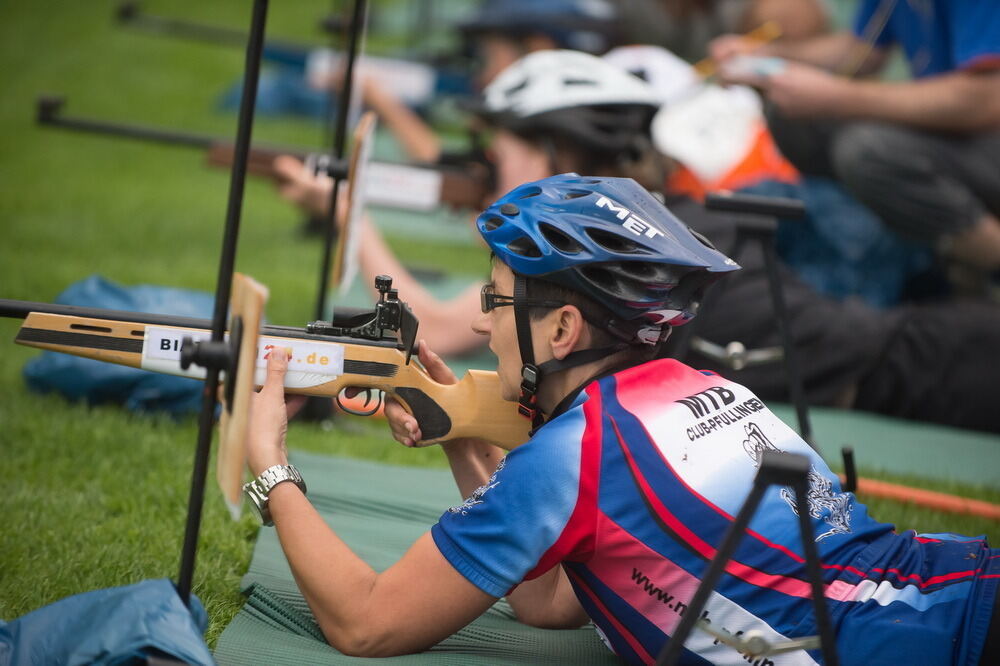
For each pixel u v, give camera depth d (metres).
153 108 53.28
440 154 26.95
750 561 9.03
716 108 27.11
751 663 9.04
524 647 11.00
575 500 9.06
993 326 23.33
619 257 9.28
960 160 25.64
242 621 10.92
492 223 9.95
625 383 9.49
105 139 47.97
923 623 8.95
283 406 10.68
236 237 8.77
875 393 23.20
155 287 18.75
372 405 19.92
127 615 8.40
